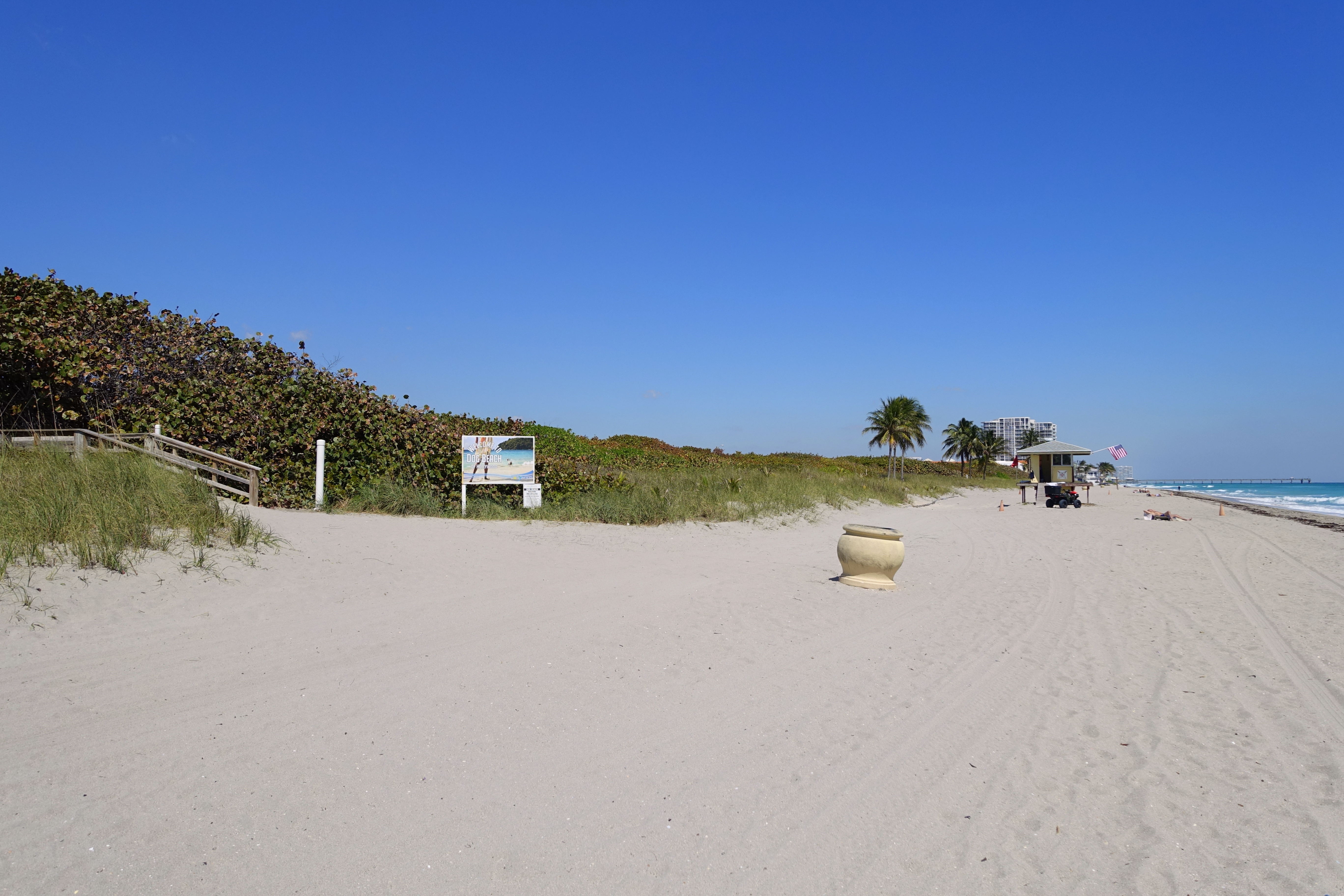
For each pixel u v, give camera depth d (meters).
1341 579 12.93
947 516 27.06
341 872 3.38
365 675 5.88
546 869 3.47
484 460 16.03
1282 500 63.69
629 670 6.41
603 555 12.28
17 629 5.91
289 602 7.66
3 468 9.24
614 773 4.48
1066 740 5.24
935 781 4.54
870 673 6.65
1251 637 8.32
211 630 6.62
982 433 79.06
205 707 5.06
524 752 4.71
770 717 5.49
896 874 3.55
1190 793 4.45
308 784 4.14
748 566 12.26
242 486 14.19
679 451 43.84
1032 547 17.09
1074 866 3.65
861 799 4.28
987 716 5.68
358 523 12.17
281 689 5.47
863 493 30.94
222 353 16.47
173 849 3.48
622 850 3.66
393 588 8.68
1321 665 7.21
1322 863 3.67
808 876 3.51
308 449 14.80
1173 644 7.96
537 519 15.53
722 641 7.48
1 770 4.04
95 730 4.60
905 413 55.12
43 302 13.95
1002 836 3.92
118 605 6.73
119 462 10.07
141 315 15.87
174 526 8.95
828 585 10.80
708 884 3.41
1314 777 4.68
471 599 8.60
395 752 4.59
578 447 28.56
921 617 9.03
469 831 3.77
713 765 4.64
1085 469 75.25
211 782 4.10
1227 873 3.59
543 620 7.88
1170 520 26.39
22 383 13.80
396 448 16.08
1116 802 4.32
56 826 3.59
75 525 7.92
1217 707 5.96
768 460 48.25
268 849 3.52
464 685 5.80
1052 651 7.61
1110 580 12.38
